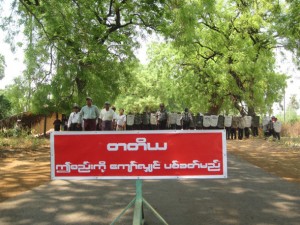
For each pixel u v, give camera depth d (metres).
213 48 33.44
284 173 9.91
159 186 8.15
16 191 7.73
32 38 18.27
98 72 22.25
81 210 6.14
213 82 35.53
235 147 17.44
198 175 4.61
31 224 5.41
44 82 21.56
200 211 6.05
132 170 4.65
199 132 4.60
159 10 22.70
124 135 4.64
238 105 35.88
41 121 29.83
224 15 30.94
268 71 37.41
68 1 16.42
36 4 17.47
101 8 22.05
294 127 29.84
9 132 23.52
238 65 29.97
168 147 4.62
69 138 4.68
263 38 29.25
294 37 25.39
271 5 28.14
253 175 9.55
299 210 6.09
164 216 5.77
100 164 4.66
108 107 15.86
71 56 18.47
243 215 5.81
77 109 16.88
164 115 20.42
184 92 37.81
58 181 8.82
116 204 6.53
